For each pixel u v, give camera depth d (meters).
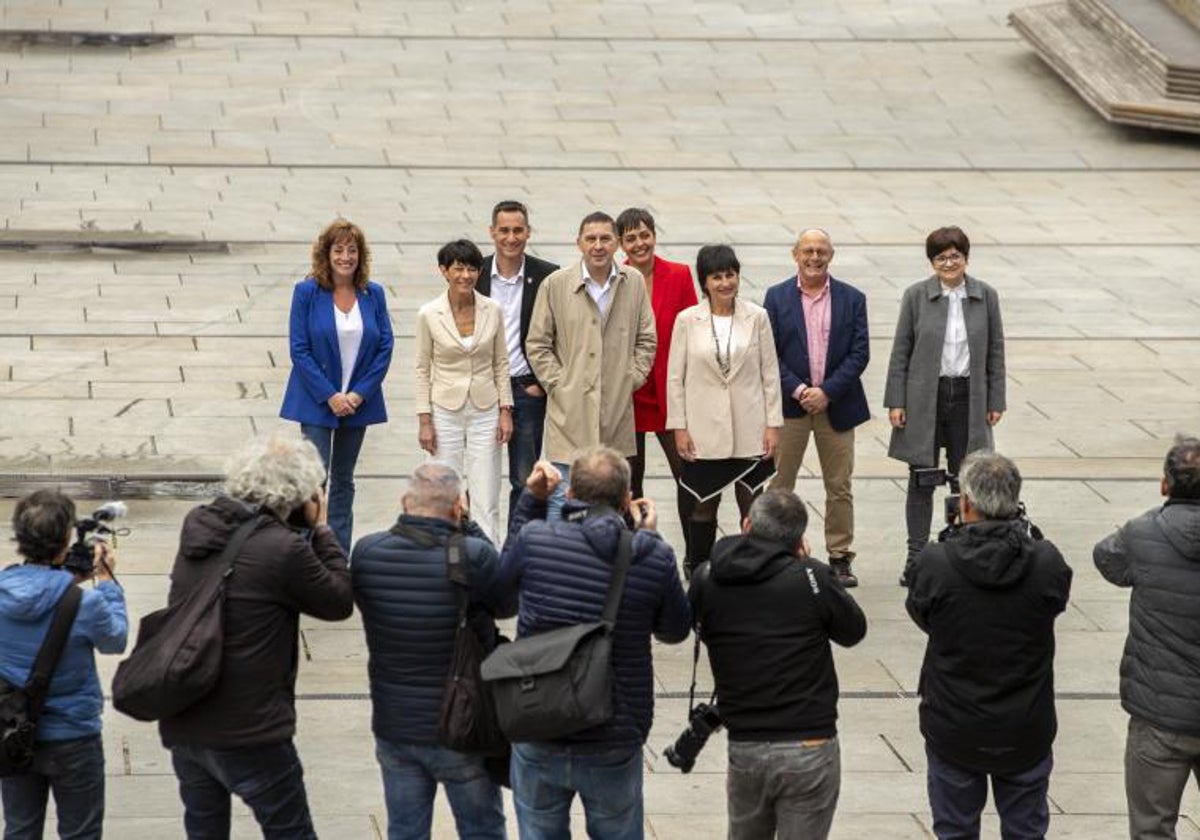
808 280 13.72
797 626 8.52
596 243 13.16
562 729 7.99
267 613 8.23
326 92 29.73
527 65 31.55
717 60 32.28
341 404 13.34
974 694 8.76
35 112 28.05
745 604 8.55
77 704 8.59
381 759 8.59
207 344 19.50
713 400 13.26
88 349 19.16
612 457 8.50
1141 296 22.47
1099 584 14.10
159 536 14.69
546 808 8.40
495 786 8.66
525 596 8.34
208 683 8.05
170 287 21.38
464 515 8.73
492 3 34.84
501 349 13.51
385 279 21.94
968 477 8.82
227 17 33.06
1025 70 32.56
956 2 36.09
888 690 12.20
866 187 26.67
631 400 13.52
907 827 10.27
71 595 8.49
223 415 17.39
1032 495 16.05
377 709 8.52
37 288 21.09
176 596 8.27
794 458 13.98
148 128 27.69
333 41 32.22
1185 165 28.38
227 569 8.20
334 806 10.34
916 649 12.90
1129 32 30.84
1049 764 8.95
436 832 10.07
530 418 13.94
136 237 23.09
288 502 8.43
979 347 13.73
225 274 21.95
